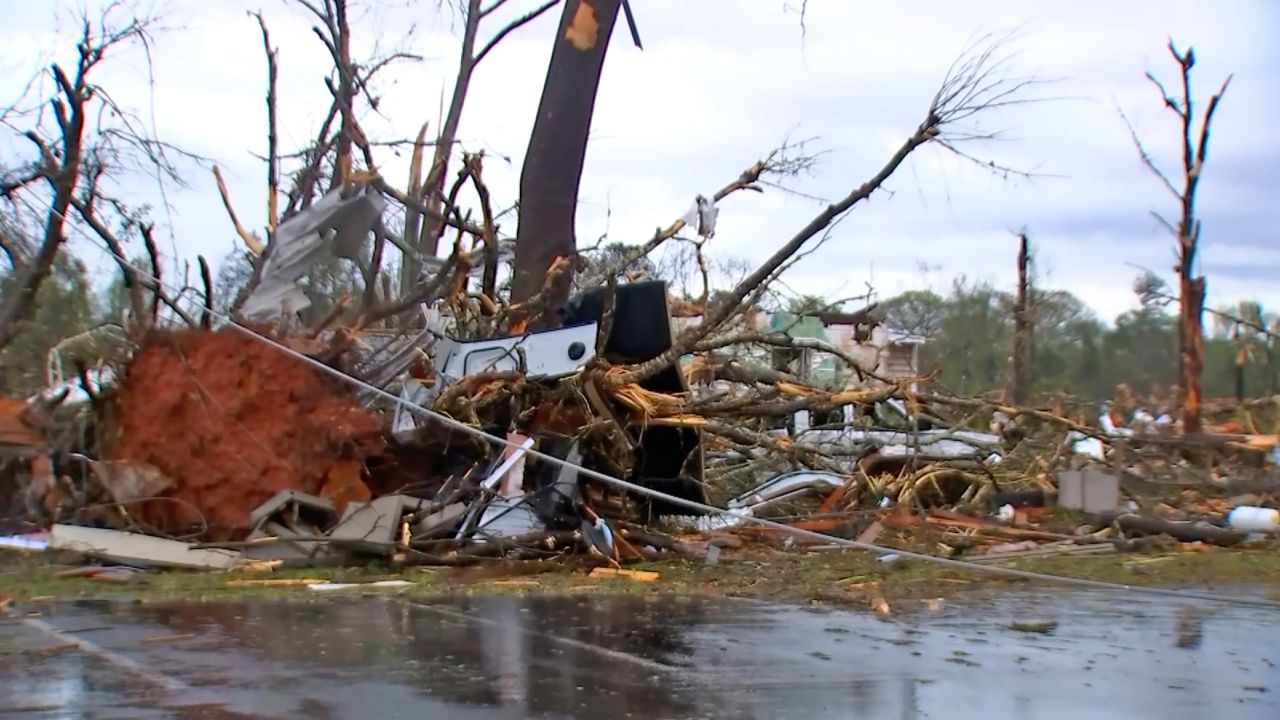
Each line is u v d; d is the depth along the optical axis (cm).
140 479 1119
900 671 653
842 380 1903
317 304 1462
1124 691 614
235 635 727
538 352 1246
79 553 1015
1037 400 3023
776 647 719
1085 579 1093
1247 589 1061
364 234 1329
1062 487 1557
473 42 2520
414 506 1130
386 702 554
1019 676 648
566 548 1140
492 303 1414
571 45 1554
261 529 1101
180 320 1290
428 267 1555
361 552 1068
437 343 1305
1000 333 4300
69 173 1547
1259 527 1475
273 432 1151
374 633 741
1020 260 3809
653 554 1195
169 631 739
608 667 646
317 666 634
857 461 1588
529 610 859
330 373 1209
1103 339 5019
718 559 1172
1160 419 2975
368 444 1196
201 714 526
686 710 550
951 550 1272
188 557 1033
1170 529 1440
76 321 1855
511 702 559
